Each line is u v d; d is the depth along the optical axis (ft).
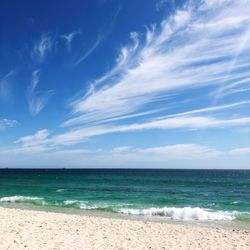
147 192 134.82
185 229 48.11
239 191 149.07
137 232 44.01
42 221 50.16
